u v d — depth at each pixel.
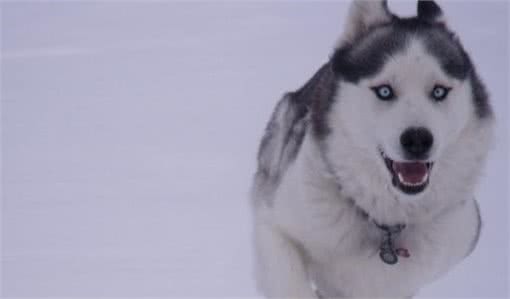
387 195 6.47
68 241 8.90
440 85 6.24
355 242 6.68
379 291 6.89
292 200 6.70
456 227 6.78
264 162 7.72
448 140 6.29
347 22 6.70
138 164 10.70
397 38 6.43
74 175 10.41
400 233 6.67
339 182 6.50
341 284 6.96
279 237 6.91
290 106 7.58
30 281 8.26
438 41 6.43
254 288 7.97
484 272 8.21
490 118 6.56
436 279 7.46
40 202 9.73
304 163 6.67
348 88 6.44
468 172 6.53
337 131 6.48
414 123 6.04
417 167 6.20
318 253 6.81
